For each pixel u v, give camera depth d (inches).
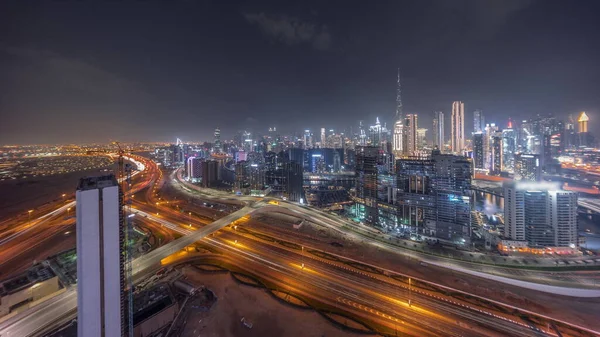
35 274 3705.7
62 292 3671.3
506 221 6151.6
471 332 3206.2
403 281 4284.0
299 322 3245.6
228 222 6870.1
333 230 6737.2
